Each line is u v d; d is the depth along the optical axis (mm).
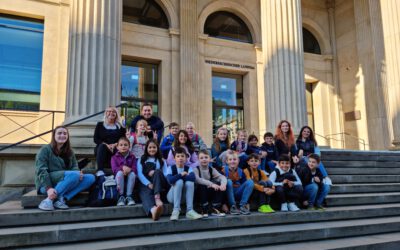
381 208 5953
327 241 4715
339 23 16656
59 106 10281
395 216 6031
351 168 8273
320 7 16781
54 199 4543
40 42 10578
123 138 5004
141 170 4934
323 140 15695
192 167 5039
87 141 6801
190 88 12820
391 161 9289
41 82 10242
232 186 5207
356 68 15570
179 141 5438
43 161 4719
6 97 9922
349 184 7348
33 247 3750
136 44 12367
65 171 4719
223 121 13945
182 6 13258
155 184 4660
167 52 12883
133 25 12414
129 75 12594
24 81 10195
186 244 4039
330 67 16469
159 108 12664
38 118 10039
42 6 10539
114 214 4543
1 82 9922
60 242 3879
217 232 4504
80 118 7027
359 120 15266
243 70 14180
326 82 16250
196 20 13422
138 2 12984
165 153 5977
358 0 15516
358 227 5109
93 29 7492
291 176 5496
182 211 4891
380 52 14547
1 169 6352
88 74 7285
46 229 3922
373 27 14695
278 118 9711
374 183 7730
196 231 4539
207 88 13406
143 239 4102
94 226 4066
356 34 15578
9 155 6391
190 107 12711
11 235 3705
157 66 13070
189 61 12984
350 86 15828
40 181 4637
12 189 6348
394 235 5156
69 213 4328
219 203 4977
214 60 13688
